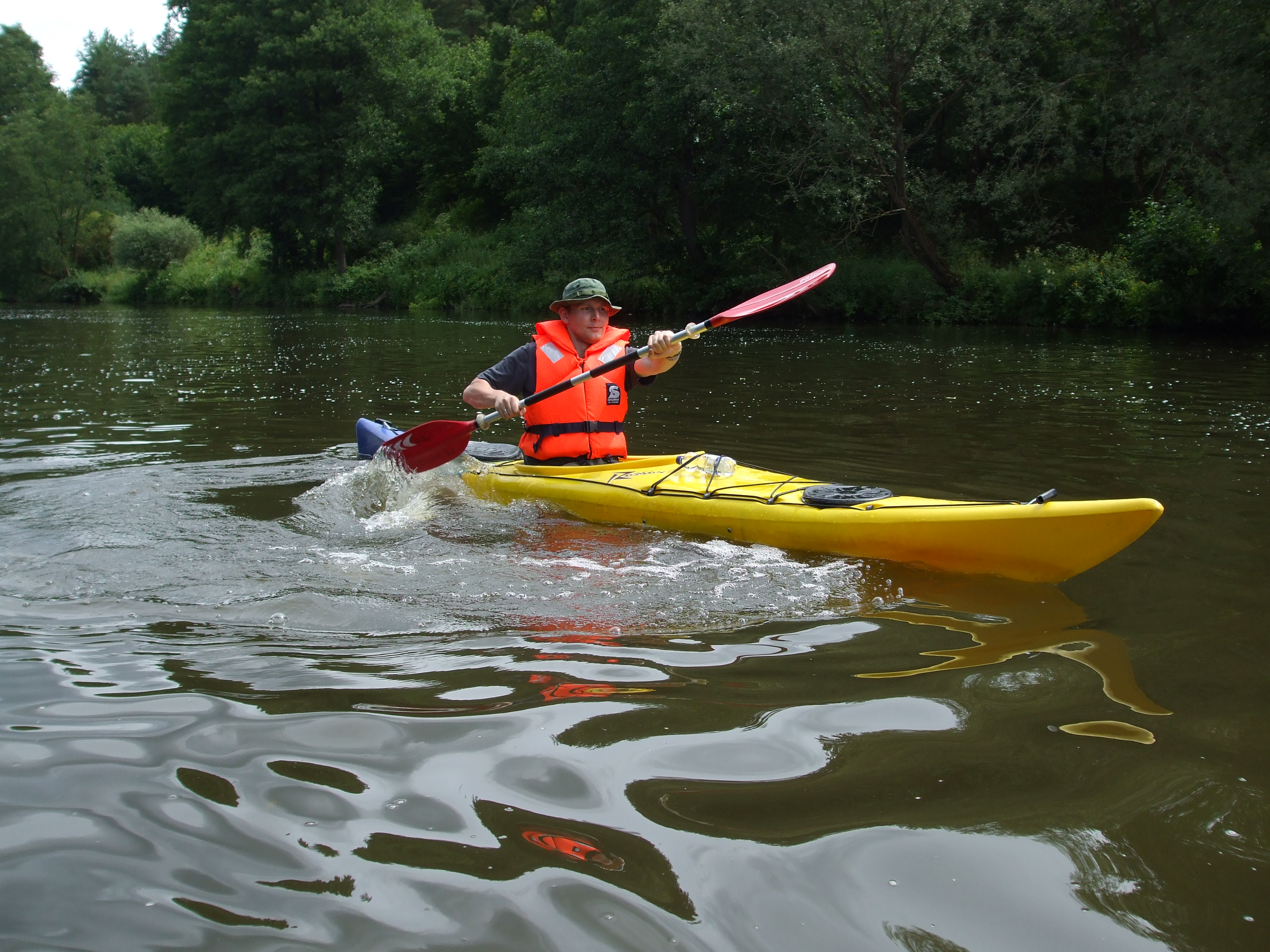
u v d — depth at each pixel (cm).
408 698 238
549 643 274
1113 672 254
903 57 1727
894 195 1848
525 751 211
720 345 1412
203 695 239
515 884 166
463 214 3416
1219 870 169
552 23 2983
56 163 3941
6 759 208
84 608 300
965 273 1884
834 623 291
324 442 620
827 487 385
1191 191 1762
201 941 153
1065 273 1728
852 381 933
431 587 320
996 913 158
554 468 448
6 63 4291
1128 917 158
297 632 281
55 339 1647
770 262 2136
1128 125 1661
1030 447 578
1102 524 310
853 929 155
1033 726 223
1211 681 247
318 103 3228
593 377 460
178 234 3994
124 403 805
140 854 175
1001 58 1842
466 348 1406
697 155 2097
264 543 372
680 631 283
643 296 2277
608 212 2133
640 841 178
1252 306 1508
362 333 1764
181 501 441
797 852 174
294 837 180
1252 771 202
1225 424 656
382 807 190
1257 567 344
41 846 178
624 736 218
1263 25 1387
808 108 1808
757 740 216
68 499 445
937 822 184
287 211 3241
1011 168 1880
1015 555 326
